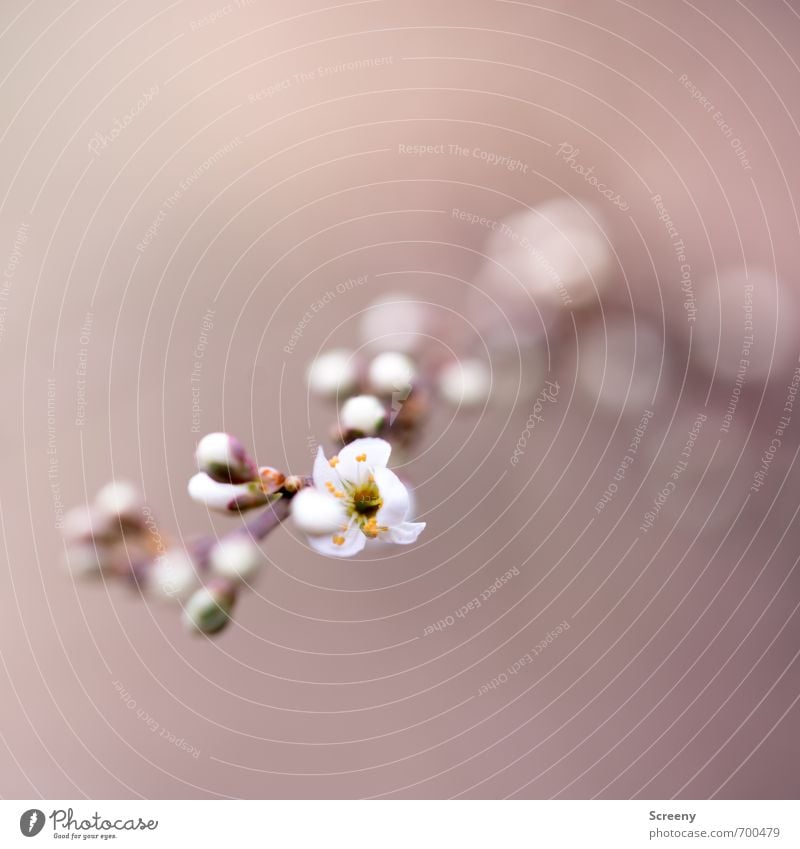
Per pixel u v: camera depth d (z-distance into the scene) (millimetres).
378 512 228
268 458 248
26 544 255
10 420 257
